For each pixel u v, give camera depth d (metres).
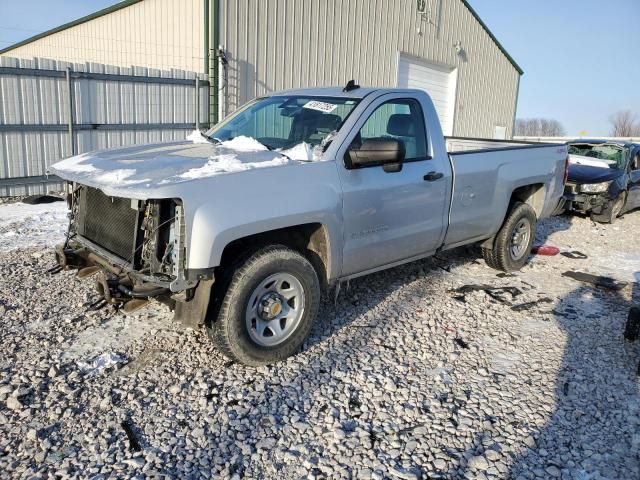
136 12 13.38
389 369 3.88
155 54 12.98
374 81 15.58
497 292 5.59
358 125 4.28
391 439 3.09
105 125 10.43
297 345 3.95
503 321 4.84
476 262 6.70
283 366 3.84
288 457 2.90
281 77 12.84
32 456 2.83
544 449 3.05
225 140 4.79
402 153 4.15
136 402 3.33
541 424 3.28
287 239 4.07
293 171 3.78
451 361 4.04
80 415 3.19
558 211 9.24
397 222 4.55
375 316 4.80
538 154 6.29
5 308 4.57
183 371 3.72
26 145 9.59
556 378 3.84
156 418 3.19
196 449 2.94
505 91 21.80
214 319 3.58
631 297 5.63
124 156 4.04
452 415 3.34
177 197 3.21
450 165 5.04
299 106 4.72
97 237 3.90
